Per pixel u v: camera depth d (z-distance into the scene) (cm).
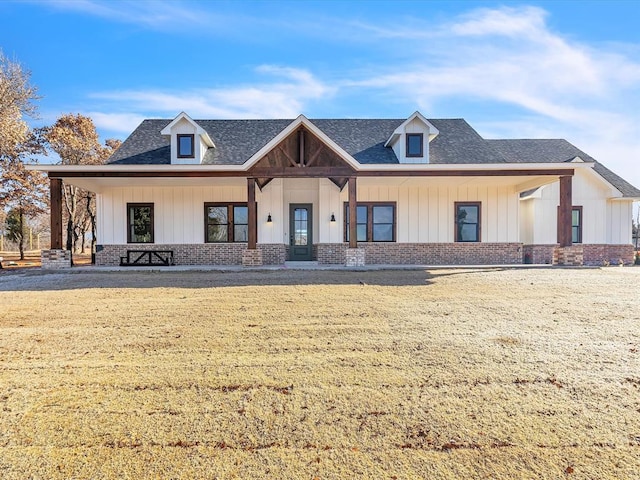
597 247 1628
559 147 1845
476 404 301
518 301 709
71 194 2364
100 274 1191
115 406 299
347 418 281
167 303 708
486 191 1574
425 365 383
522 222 1688
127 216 1538
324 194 1542
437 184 1553
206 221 1546
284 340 470
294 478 215
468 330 511
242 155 1538
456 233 1570
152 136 1634
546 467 224
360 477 216
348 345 449
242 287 899
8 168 2119
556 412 288
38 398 313
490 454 237
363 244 1562
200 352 425
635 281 964
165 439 254
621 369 371
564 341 459
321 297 760
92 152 2481
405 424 272
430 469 223
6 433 262
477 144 1620
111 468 224
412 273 1170
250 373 365
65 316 605
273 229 1526
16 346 450
